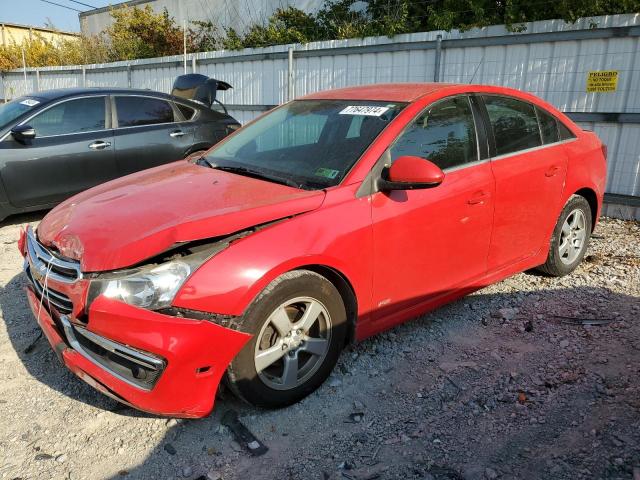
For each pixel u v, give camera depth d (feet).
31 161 20.58
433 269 11.53
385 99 12.14
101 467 8.49
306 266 9.53
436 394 10.23
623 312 13.32
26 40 70.18
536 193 13.50
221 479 8.21
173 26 54.49
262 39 36.32
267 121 13.67
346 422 9.50
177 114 24.49
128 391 8.45
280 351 9.43
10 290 15.12
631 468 8.11
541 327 12.71
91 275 8.48
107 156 22.22
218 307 8.40
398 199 10.66
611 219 21.74
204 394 8.64
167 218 9.12
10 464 8.55
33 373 11.04
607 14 20.80
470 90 12.71
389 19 27.73
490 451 8.69
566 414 9.50
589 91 21.31
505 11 22.89
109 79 45.24
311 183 10.60
